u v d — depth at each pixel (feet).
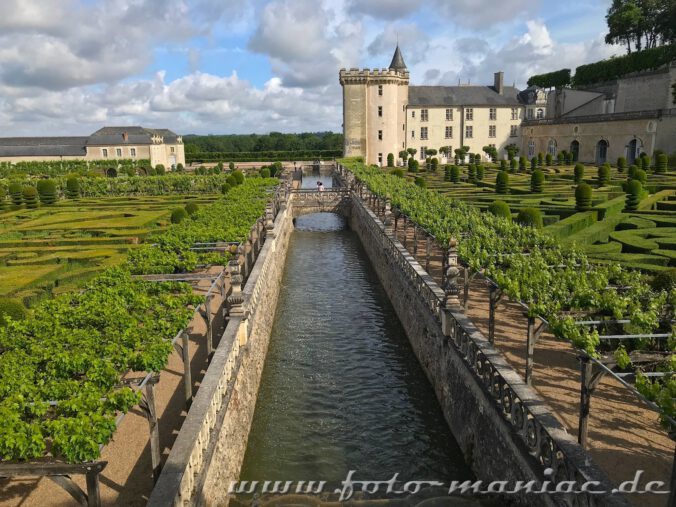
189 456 28.45
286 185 165.27
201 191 201.16
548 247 59.72
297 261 115.03
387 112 311.06
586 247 74.08
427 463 42.63
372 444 45.44
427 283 55.98
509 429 32.55
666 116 221.87
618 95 269.64
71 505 30.94
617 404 38.52
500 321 56.54
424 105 323.16
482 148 323.37
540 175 141.18
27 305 63.05
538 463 29.14
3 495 31.89
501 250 56.39
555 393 40.22
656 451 32.60
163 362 32.53
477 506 37.45
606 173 148.56
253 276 60.70
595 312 36.60
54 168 321.11
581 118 269.64
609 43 307.17
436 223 72.95
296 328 73.15
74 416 26.14
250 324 50.80
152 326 36.70
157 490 25.64
